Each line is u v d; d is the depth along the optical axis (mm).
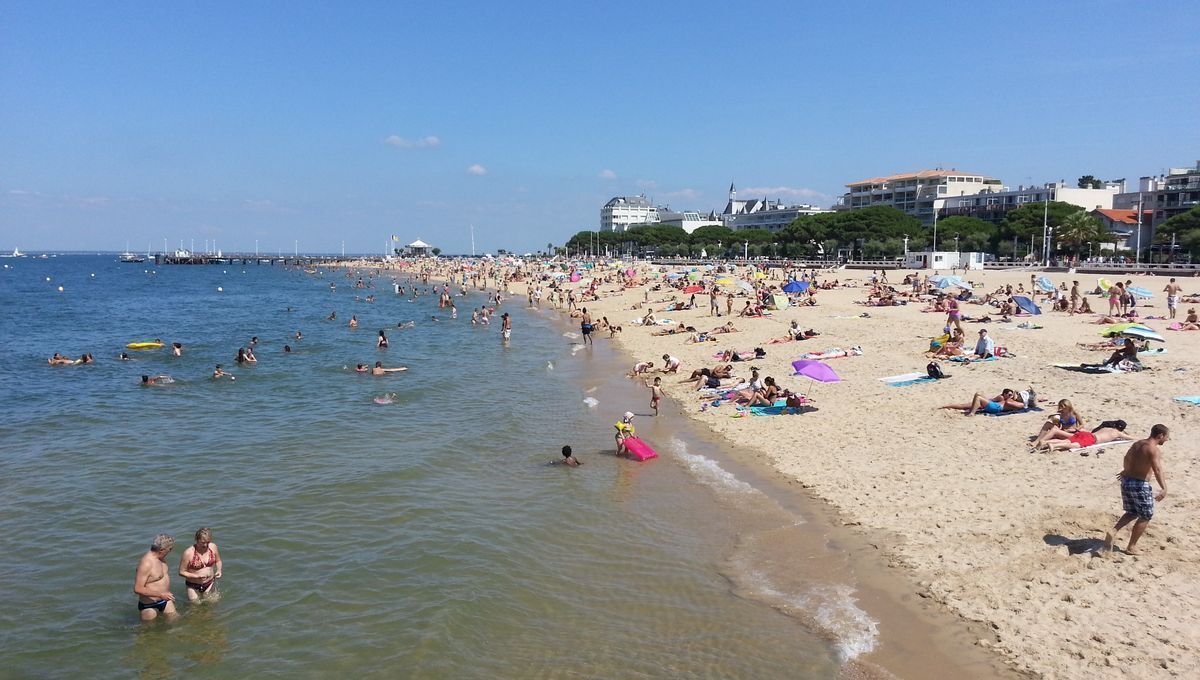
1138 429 16203
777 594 10758
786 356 29766
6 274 154000
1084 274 71250
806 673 8750
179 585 11617
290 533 13586
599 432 20719
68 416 23484
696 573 11609
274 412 23953
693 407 23016
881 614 9938
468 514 14453
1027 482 13742
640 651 9391
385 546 12938
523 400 25422
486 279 118125
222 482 16594
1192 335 28188
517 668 9070
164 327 52312
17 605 11008
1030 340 28469
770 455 17453
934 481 14438
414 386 28281
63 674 9242
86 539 13469
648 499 15086
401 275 156750
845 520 13164
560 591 11133
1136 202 114250
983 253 96000
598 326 48531
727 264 115875
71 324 54719
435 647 9578
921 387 22250
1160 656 8227
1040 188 121062
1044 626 9117
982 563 10898
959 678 8406
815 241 121875
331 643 9789
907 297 49656
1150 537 10938
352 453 18859
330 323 55438
